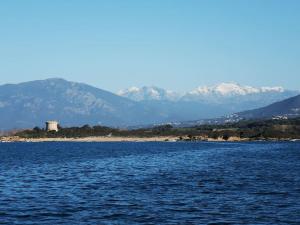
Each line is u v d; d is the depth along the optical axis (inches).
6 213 2375.7
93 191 3169.3
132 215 2325.3
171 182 3720.5
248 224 2134.6
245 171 4773.6
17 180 3892.7
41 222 2177.7
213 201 2723.9
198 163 6122.1
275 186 3437.5
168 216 2300.7
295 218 2250.2
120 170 4980.3
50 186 3464.6
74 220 2217.0
